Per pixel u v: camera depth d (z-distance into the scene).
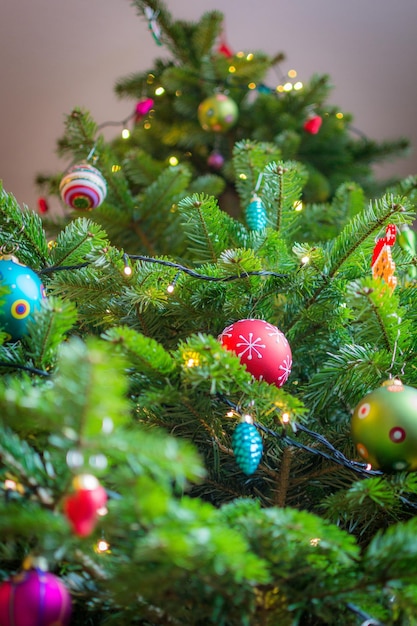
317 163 1.55
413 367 0.76
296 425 0.73
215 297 0.81
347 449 0.77
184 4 1.94
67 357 0.55
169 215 1.12
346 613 0.63
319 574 0.61
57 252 0.84
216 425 0.75
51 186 1.28
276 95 1.55
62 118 2.06
